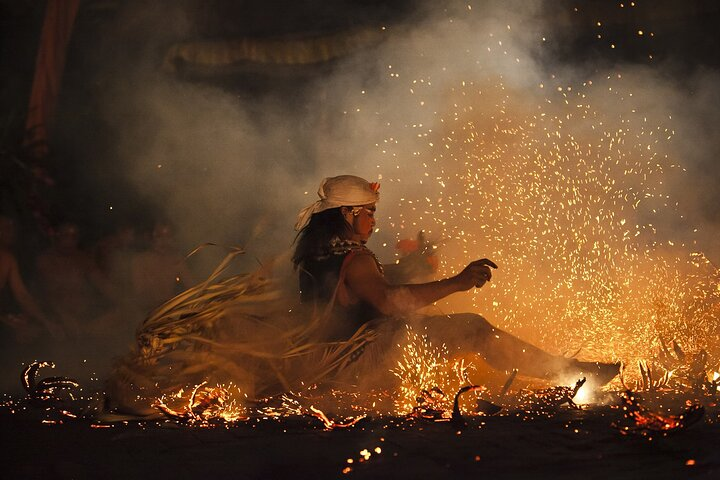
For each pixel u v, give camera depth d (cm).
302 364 546
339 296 559
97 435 466
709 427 418
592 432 416
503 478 334
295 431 452
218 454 402
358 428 454
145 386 531
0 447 439
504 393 517
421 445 401
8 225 974
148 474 368
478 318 538
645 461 352
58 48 1138
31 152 1138
